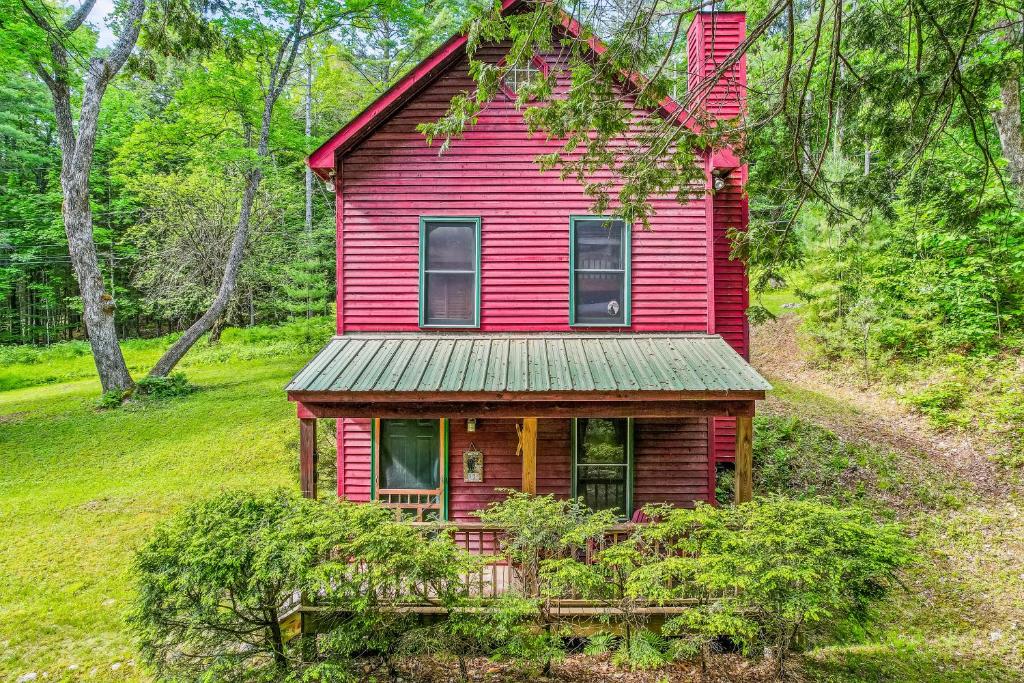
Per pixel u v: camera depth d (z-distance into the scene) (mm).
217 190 20938
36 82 27281
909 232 13242
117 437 12445
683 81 7410
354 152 8000
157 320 29547
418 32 19328
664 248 7980
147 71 15156
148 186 20969
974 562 7266
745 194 7148
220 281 21422
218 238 21219
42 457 11430
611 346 7520
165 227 21359
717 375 6477
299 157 23609
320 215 27266
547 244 7977
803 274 16141
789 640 5086
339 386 6199
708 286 7949
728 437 8570
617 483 7984
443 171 7961
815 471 9875
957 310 12852
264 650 4727
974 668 5305
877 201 6406
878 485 9383
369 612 4793
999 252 12148
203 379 17719
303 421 6410
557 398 6152
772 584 4516
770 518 5086
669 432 7980
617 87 7871
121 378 15164
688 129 6277
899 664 5391
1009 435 10156
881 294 14148
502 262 7988
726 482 8922
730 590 5512
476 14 5020
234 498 5258
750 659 5438
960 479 9406
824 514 5012
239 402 14828
